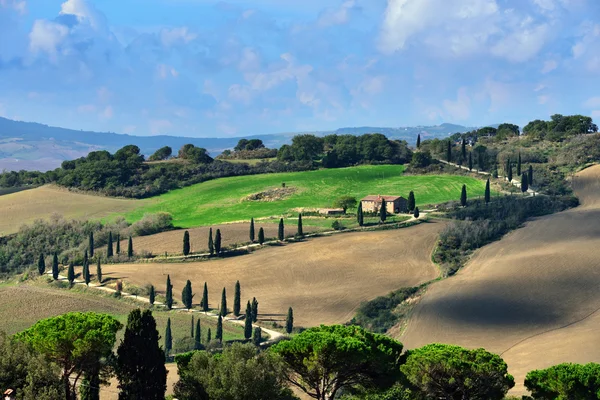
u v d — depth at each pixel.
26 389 60.88
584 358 109.69
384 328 142.38
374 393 67.88
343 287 166.88
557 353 113.56
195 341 131.62
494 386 69.31
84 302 163.38
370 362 68.62
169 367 103.44
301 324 147.75
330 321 149.12
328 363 67.50
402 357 74.44
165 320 150.38
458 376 68.88
